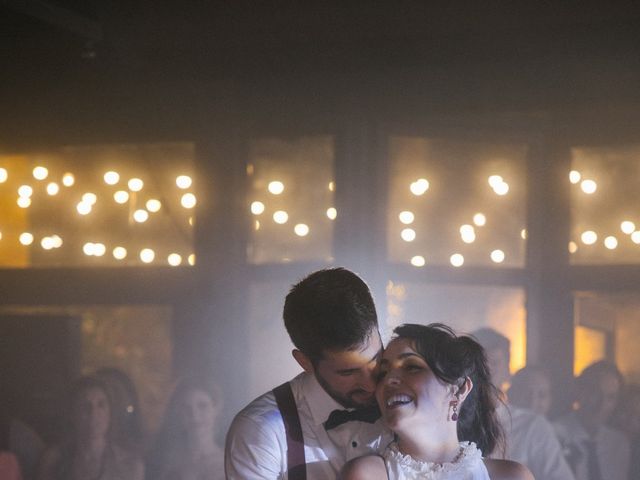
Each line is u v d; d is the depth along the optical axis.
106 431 4.83
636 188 4.88
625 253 4.88
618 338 4.83
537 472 4.39
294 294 2.22
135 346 5.16
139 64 5.25
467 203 4.98
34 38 5.29
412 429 2.13
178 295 5.10
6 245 5.40
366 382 2.17
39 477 4.90
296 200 5.02
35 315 5.30
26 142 5.42
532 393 4.61
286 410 2.24
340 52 5.01
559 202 4.93
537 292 4.93
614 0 4.71
